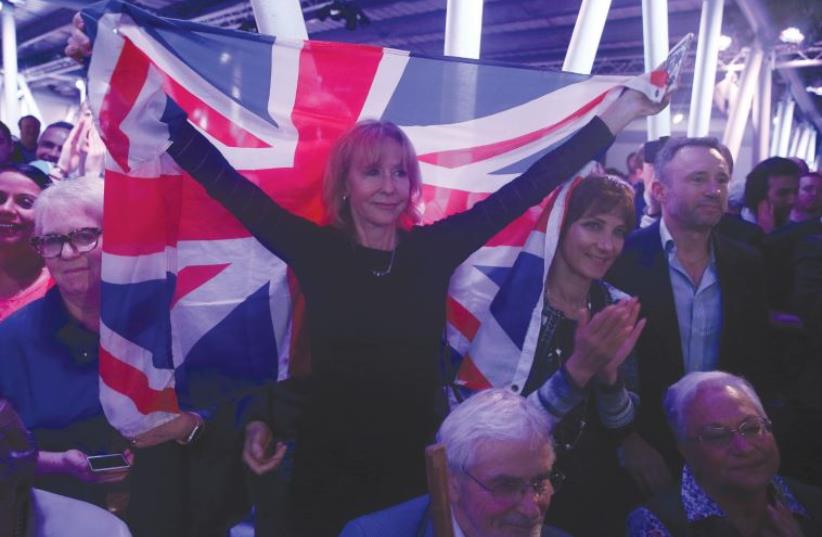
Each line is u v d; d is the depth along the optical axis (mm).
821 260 2398
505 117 1810
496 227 1658
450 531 905
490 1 13086
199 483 1582
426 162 1804
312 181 1710
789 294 2980
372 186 1477
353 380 1455
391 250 1550
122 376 1448
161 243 1485
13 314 1567
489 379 1817
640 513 1458
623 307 1538
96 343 1550
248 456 1554
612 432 1750
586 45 2795
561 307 1821
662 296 1866
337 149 1526
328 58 1685
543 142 1792
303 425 1514
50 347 1520
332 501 1456
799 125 25047
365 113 1741
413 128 1780
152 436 1493
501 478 1085
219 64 1583
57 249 1468
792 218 4070
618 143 19844
